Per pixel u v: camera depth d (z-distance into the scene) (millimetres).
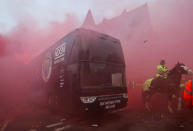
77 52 4547
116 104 4945
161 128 3711
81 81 4352
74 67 4535
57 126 4121
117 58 5488
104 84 4828
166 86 4816
